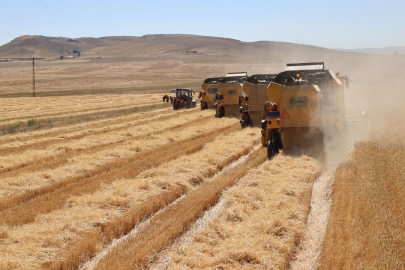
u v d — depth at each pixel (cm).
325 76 1488
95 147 1811
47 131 2438
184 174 1204
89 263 707
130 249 723
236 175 1167
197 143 1741
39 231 788
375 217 731
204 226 824
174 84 9831
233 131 2053
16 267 662
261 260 650
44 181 1223
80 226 827
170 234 764
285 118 1393
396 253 611
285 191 998
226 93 2619
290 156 1373
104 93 7431
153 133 2161
